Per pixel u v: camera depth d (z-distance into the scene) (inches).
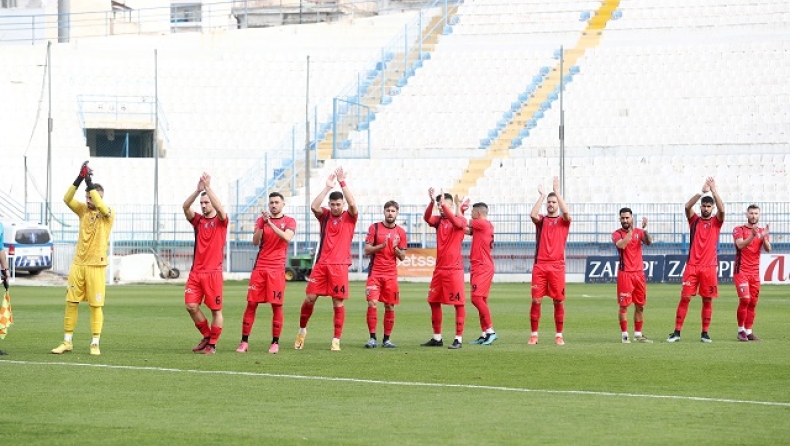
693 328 1449.3
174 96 3848.4
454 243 1167.6
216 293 1089.4
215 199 1082.1
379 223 1161.4
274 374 930.1
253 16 4763.8
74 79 3823.8
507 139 3479.3
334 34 4138.8
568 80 3668.8
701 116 3417.8
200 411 740.0
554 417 718.5
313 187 3321.9
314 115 3779.5
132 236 3078.2
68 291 1090.1
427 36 4018.2
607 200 3154.5
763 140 3304.6
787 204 2864.2
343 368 975.0
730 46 3636.8
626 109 3503.9
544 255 1200.2
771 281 2549.2
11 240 2758.4
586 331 1391.5
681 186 3139.8
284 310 1768.0
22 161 3457.2
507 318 1603.1
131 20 4616.1
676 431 669.9
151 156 3752.5
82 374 923.4
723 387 859.4
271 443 631.8
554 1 4013.3
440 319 1184.8
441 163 3380.9
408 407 759.7
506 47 3905.0
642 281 1232.2
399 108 3705.7
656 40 3782.0
